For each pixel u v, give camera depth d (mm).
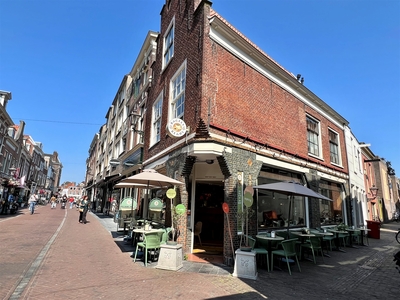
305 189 7660
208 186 10695
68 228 12859
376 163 29453
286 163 10273
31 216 18812
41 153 49250
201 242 9898
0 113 22453
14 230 11188
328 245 10625
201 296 4613
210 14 8555
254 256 6000
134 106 18281
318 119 13734
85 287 4820
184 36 9633
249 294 4840
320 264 7719
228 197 7527
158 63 12625
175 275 5820
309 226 10945
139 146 14398
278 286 5422
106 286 4914
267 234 7953
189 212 8797
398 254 5379
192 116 8070
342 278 6230
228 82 8539
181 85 9492
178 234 7746
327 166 13438
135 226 9586
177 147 8664
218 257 7914
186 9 9773
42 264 6164
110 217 20891
